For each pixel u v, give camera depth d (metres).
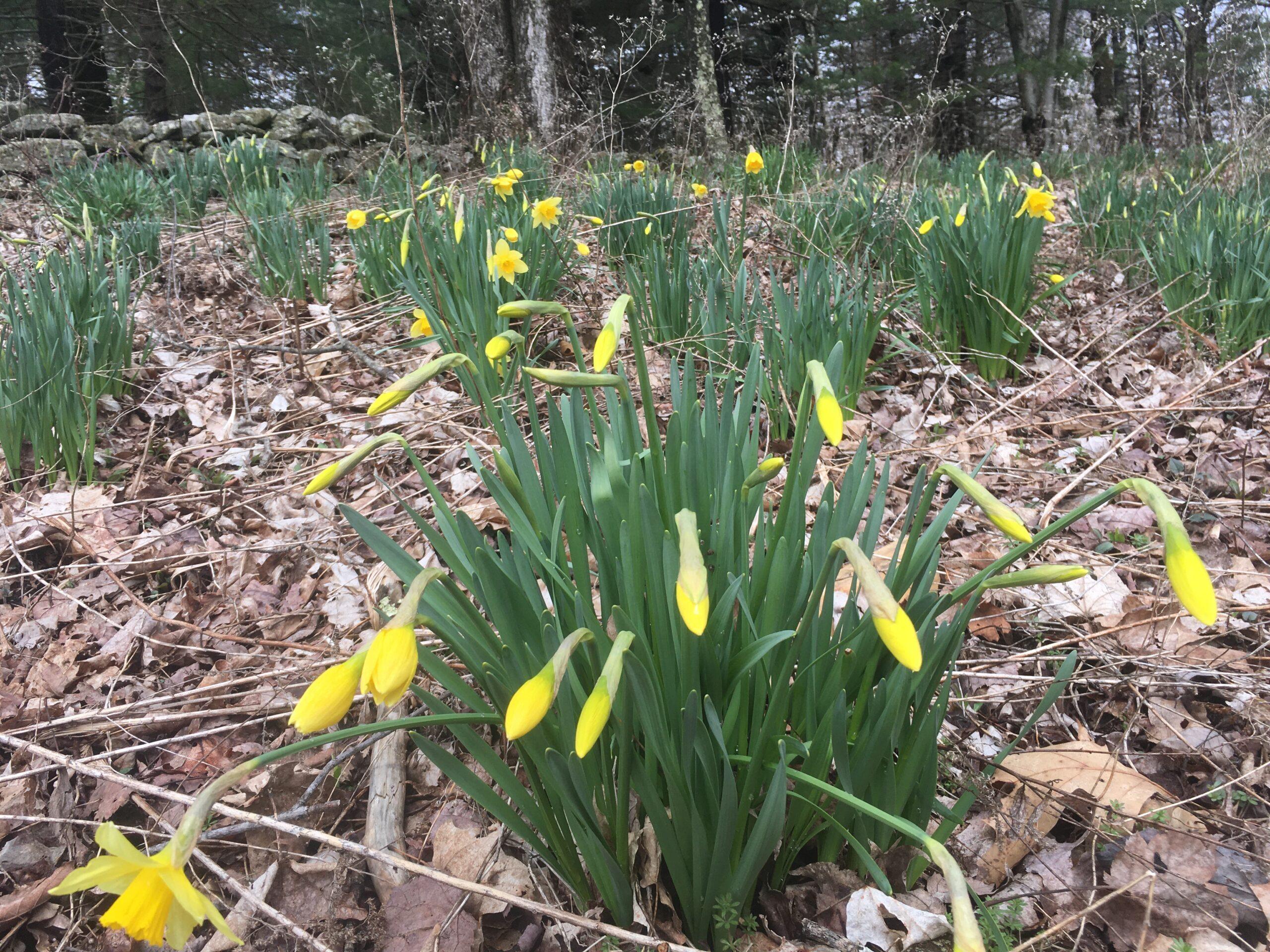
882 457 1.33
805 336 1.34
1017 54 7.37
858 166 3.26
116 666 0.96
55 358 1.28
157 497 1.29
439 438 1.43
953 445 1.36
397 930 0.65
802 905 0.65
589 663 0.58
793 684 0.63
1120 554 1.12
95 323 1.45
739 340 1.45
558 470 0.67
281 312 1.88
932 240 1.69
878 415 1.51
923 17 6.42
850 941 0.62
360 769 0.80
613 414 0.75
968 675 0.79
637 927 0.65
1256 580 1.05
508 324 1.43
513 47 4.28
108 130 3.63
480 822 0.73
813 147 4.26
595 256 2.17
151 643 0.98
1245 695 0.85
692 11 4.14
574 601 0.56
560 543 0.64
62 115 3.57
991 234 1.56
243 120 3.86
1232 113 2.78
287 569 1.13
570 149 3.35
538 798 0.61
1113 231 2.32
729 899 0.60
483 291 1.42
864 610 0.58
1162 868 0.67
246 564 1.13
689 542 0.43
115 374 1.51
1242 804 0.75
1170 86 4.02
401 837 0.72
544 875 0.70
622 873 0.60
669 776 0.55
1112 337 1.85
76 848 0.75
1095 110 6.35
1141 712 0.85
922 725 0.59
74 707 0.90
